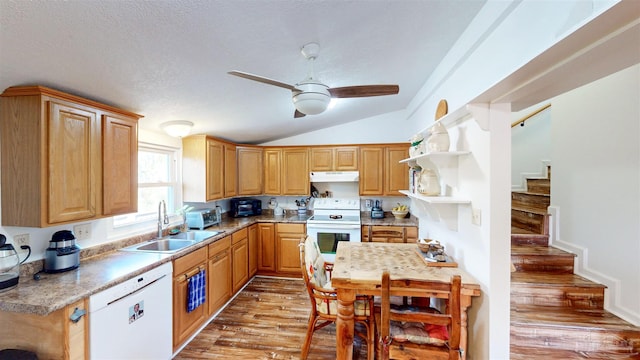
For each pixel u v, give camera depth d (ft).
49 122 4.79
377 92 6.11
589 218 6.70
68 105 5.13
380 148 12.55
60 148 4.99
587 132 6.78
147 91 6.01
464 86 6.29
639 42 2.56
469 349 5.60
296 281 11.89
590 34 2.49
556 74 3.46
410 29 5.61
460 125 6.27
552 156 7.95
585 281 6.52
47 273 5.29
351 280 5.46
